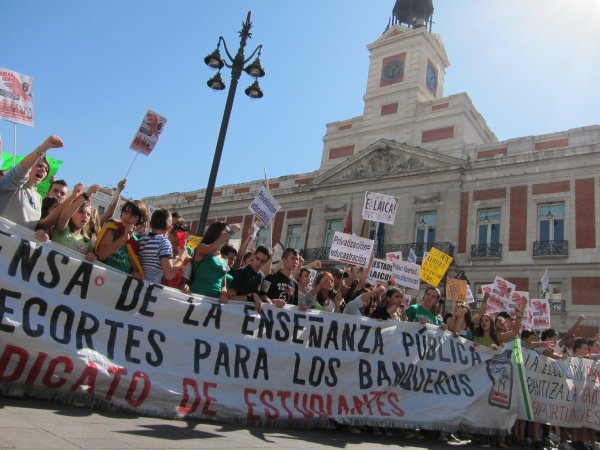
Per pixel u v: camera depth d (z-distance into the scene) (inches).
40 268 178.1
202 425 185.3
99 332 183.5
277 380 218.1
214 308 212.2
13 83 242.2
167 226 215.2
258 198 363.6
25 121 244.2
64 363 171.2
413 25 1373.0
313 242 1173.7
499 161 965.8
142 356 189.6
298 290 273.3
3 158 334.6
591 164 874.1
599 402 342.3
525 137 970.7
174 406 188.5
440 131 1095.6
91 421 156.7
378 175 1110.4
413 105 1162.6
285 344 225.8
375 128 1205.7
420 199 1043.3
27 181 196.5
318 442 195.0
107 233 196.7
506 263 913.5
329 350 236.8
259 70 488.7
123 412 179.9
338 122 1291.8
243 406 202.4
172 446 144.0
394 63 1244.5
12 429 130.3
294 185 1295.5
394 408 247.4
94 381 175.3
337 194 1175.0
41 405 164.4
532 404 303.3
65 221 191.5
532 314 500.4
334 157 1259.8
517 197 939.3
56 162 338.0
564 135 927.0
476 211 981.2
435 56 1279.5
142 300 196.1
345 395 234.5
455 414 263.6
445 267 428.8
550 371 318.0
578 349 369.1
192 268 229.6
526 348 315.9
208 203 439.8
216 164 447.2
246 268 236.5
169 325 200.5
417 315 295.6
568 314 828.6
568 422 320.5
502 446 286.0
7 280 170.7
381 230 1074.1
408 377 257.3
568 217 875.4
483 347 291.6
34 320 171.2
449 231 987.3
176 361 196.1
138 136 283.0
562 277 852.0
